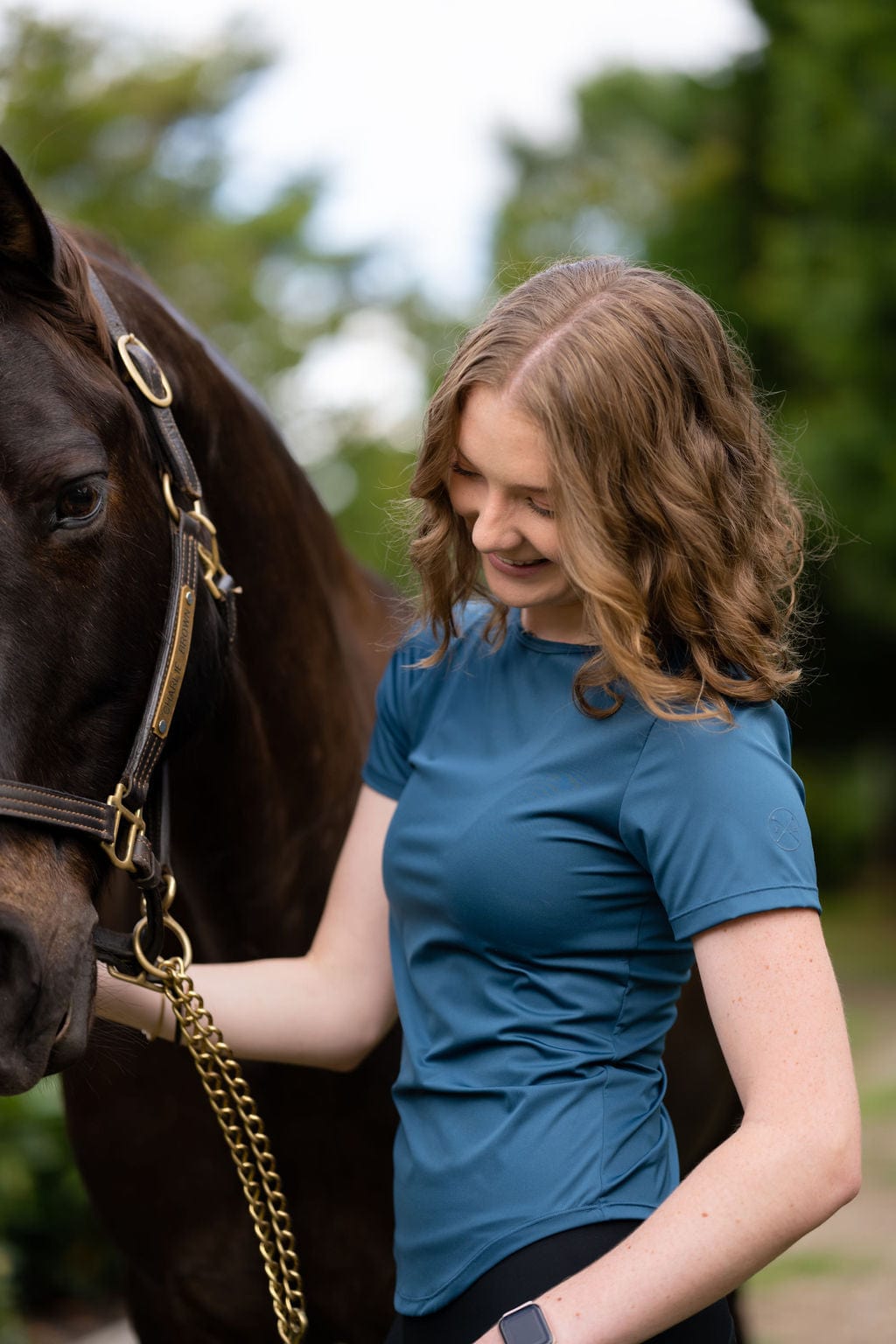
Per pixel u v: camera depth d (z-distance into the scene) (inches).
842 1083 44.5
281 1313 58.9
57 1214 140.1
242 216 397.1
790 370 471.2
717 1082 81.4
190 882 69.3
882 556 430.6
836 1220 180.1
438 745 55.4
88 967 51.4
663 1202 45.5
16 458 49.2
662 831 48.5
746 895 46.6
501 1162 48.8
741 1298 91.6
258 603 67.7
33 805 50.2
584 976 50.6
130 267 68.7
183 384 63.1
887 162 429.7
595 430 48.4
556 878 49.8
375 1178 69.5
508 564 51.8
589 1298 42.9
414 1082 52.3
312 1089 68.0
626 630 48.3
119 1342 128.8
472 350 51.4
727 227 501.7
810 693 518.9
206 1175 69.6
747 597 51.0
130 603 53.9
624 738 49.9
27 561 49.4
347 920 60.2
